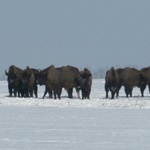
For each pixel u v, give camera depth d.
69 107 77.50
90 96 115.44
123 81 112.06
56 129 46.91
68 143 38.09
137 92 141.25
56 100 87.00
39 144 37.56
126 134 43.34
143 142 38.66
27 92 106.44
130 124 51.50
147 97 110.31
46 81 100.38
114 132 44.72
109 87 105.31
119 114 64.31
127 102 83.62
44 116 60.94
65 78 103.25
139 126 49.59
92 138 40.84
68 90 105.69
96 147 36.28
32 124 51.38
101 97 110.94
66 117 59.59
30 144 37.47
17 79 105.19
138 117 59.69
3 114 63.81
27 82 105.31
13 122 53.28
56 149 35.31
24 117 59.44
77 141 39.22
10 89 106.25
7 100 87.19
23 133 43.84
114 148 35.91
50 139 40.25
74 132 44.69
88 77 101.94
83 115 62.62
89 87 101.94
